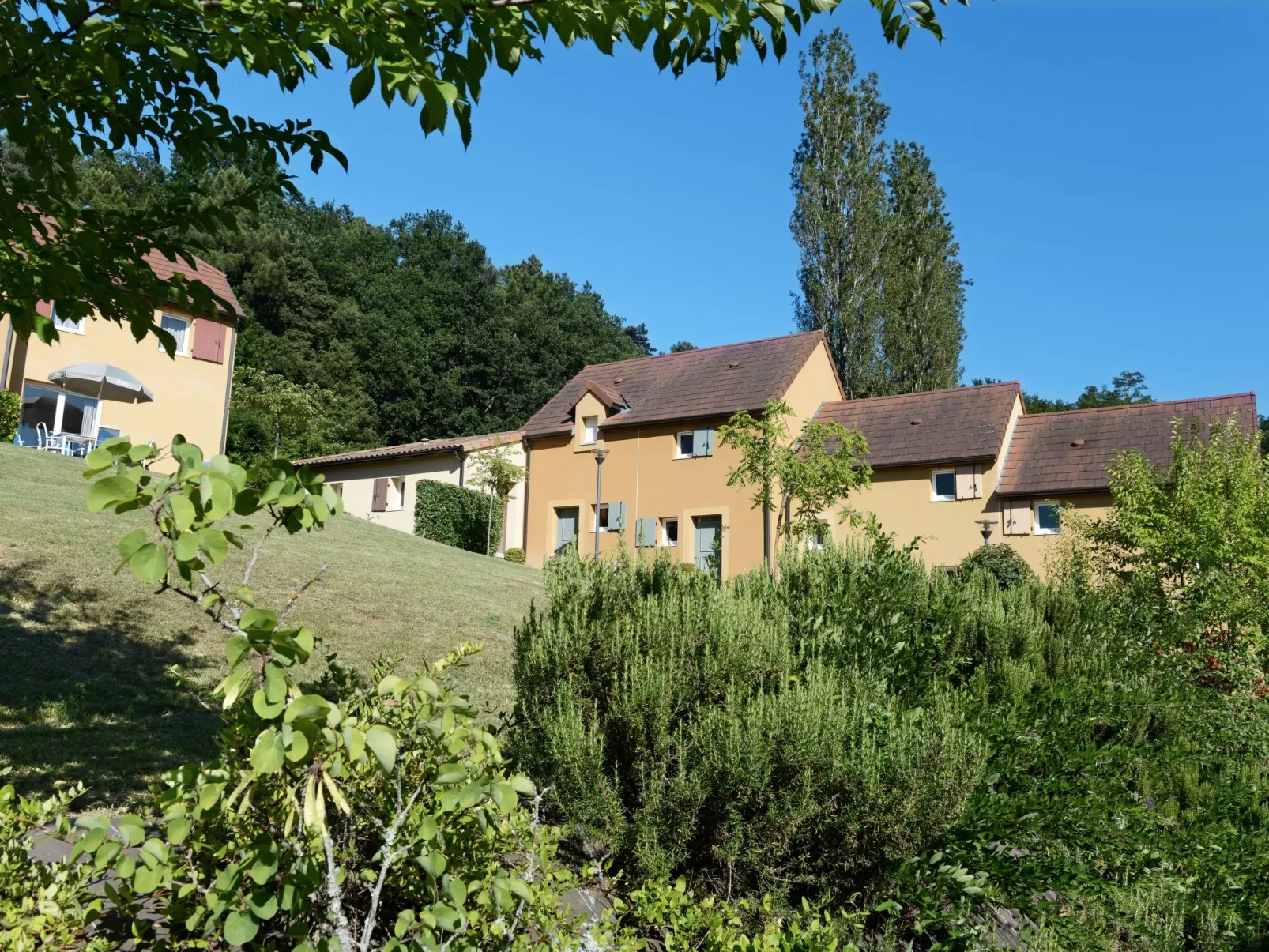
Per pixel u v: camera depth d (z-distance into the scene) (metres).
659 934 3.65
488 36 3.36
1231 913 4.79
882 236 38.84
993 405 25.22
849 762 4.00
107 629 9.44
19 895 2.51
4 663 8.01
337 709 2.12
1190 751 6.58
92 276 4.16
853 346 38.62
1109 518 18.56
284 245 50.81
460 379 55.47
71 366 21.48
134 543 1.85
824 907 4.02
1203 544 15.02
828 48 39.72
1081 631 8.99
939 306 39.66
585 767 4.17
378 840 2.80
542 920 2.77
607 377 29.89
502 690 9.62
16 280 4.02
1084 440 24.31
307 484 2.24
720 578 5.52
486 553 29.16
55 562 10.92
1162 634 8.96
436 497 27.97
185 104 4.16
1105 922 4.45
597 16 3.25
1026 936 4.15
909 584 6.15
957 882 3.92
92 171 42.28
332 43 3.21
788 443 19.09
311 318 51.12
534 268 69.94
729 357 28.05
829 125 39.44
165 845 2.42
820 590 5.92
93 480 1.87
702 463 25.48
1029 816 4.48
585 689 4.50
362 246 58.62
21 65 3.52
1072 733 5.60
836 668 5.01
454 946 2.50
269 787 2.34
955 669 7.01
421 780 2.60
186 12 3.39
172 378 24.88
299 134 4.41
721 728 4.09
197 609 10.75
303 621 11.17
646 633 4.56
